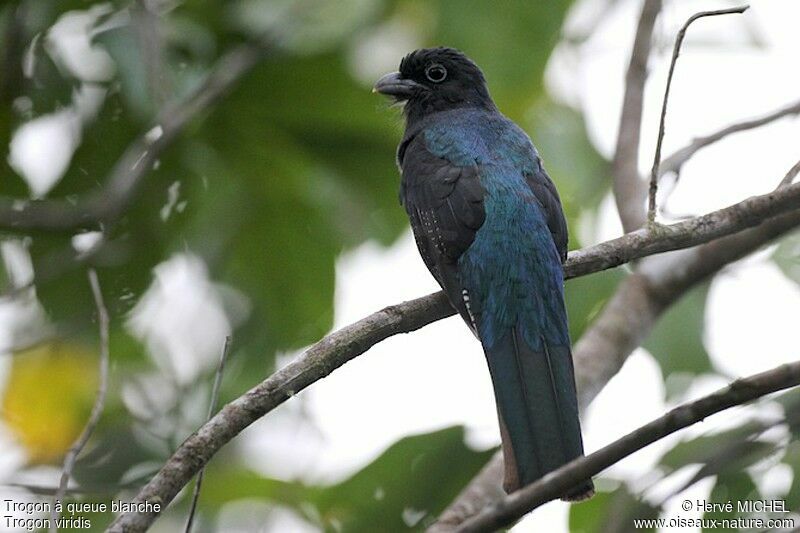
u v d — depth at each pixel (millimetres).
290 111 13789
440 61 12781
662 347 13570
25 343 14164
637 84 12898
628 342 12852
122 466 14234
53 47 13336
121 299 14102
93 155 13766
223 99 13625
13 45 13156
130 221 13953
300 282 14430
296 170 14031
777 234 12844
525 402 9414
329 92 13672
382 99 13641
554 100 14922
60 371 14727
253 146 13930
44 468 14305
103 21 13055
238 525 13594
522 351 9773
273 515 13602
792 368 8000
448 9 13664
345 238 14266
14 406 14633
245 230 14266
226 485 13734
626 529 10930
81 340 14516
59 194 13836
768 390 7969
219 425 8414
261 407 8586
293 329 14523
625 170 12570
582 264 10188
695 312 13602
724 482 10867
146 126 13547
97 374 14727
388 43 14375
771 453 10820
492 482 11594
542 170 11016
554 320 9961
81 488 10484
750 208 10133
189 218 14125
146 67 12750
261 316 14523
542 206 10547
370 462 12594
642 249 10094
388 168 14148
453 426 12477
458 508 11367
